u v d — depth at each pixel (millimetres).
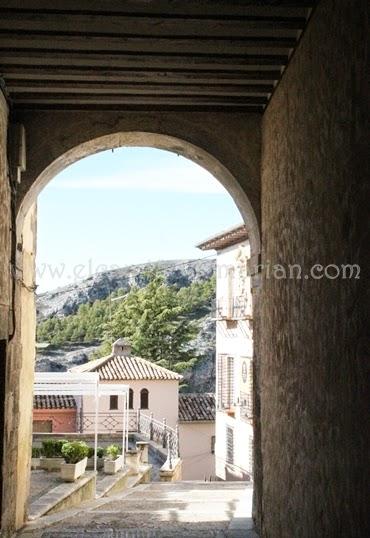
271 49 5250
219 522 7320
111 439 18828
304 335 4688
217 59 5391
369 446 3205
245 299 18297
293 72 5180
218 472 21047
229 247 20250
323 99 4242
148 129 6625
